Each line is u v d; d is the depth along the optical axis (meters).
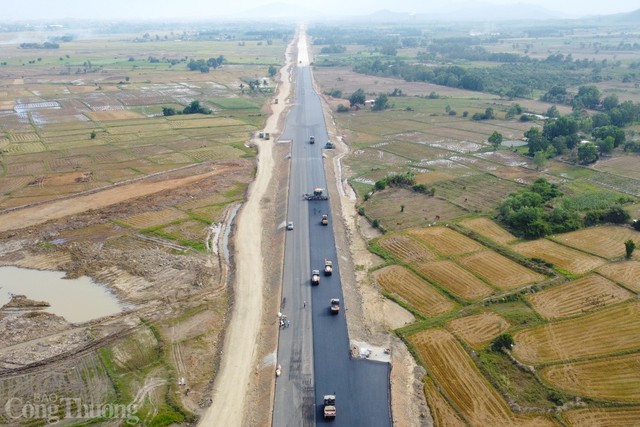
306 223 96.94
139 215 102.06
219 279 79.31
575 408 52.66
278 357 60.91
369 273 79.69
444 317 67.69
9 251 87.38
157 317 69.31
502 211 97.50
